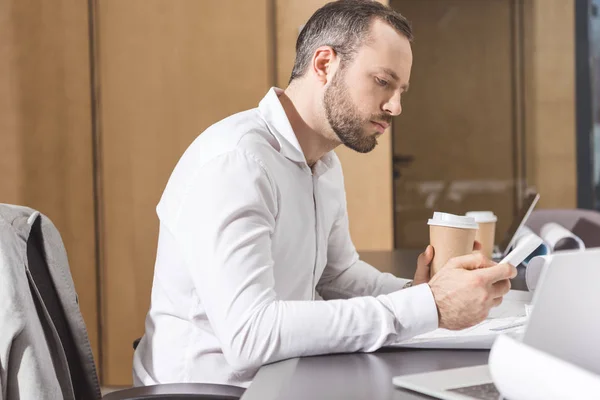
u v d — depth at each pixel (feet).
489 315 3.88
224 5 10.91
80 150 11.02
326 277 5.20
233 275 3.46
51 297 4.14
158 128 10.99
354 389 2.72
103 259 11.09
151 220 11.05
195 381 4.02
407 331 3.28
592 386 2.02
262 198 3.76
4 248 3.66
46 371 3.68
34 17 10.95
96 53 10.97
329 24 3.97
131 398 3.12
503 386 2.27
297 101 4.17
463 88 16.61
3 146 11.07
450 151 16.78
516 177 16.55
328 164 4.65
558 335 2.29
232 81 10.96
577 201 16.30
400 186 17.01
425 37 16.65
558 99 16.25
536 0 16.19
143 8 10.93
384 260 6.75
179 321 4.12
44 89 11.00
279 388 2.76
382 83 3.87
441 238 3.94
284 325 3.27
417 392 2.64
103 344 11.15
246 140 3.90
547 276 2.24
